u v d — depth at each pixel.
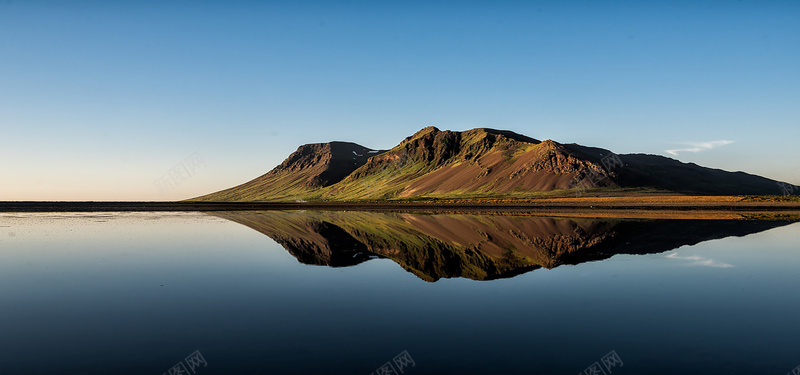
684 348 10.67
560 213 74.31
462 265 22.09
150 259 24.19
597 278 18.67
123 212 91.19
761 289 16.53
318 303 14.71
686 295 15.69
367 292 16.25
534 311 13.75
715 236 33.84
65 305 14.70
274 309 14.04
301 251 27.39
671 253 25.41
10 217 70.06
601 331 11.88
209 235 38.09
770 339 11.28
